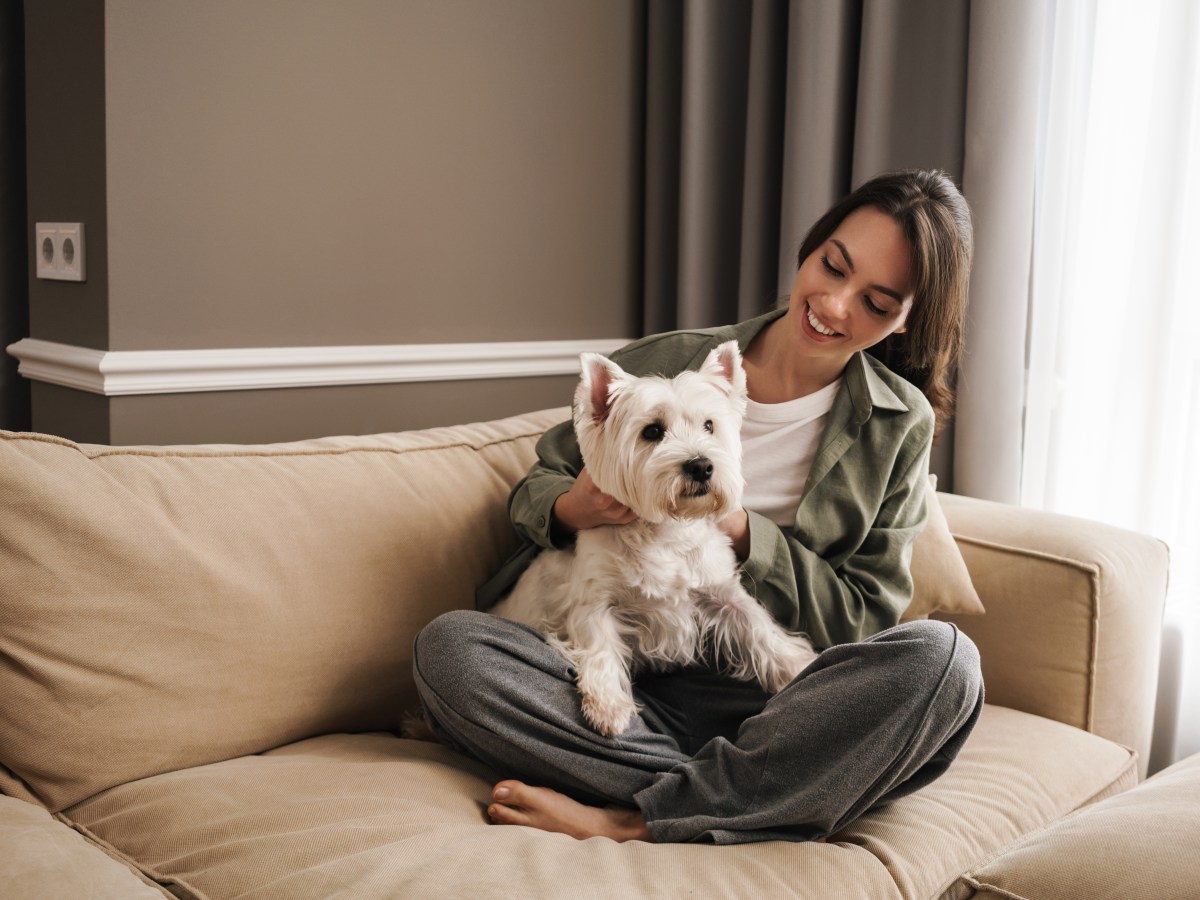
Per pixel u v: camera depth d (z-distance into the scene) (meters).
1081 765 1.75
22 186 2.35
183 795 1.40
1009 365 2.35
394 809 1.38
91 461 1.54
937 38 2.42
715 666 1.74
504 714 1.46
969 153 2.32
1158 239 2.25
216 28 2.06
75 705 1.41
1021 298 2.33
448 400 2.55
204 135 2.07
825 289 1.68
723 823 1.35
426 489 1.85
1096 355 2.40
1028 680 2.02
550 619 1.69
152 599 1.48
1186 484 2.32
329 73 2.23
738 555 1.75
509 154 2.58
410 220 2.42
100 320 2.04
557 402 2.79
